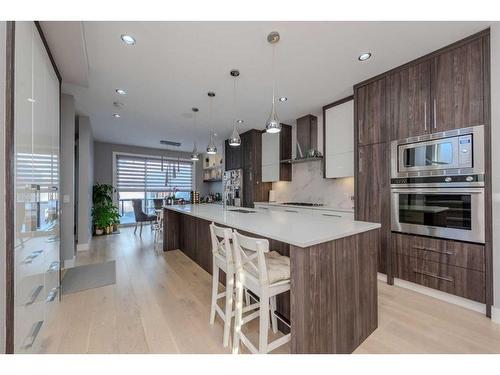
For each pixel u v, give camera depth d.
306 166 4.70
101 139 6.31
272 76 2.78
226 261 1.67
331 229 1.60
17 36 1.29
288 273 1.41
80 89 3.14
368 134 2.86
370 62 2.48
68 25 1.72
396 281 2.63
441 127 2.23
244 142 5.50
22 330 1.31
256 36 2.04
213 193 8.23
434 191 2.28
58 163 2.30
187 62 2.47
